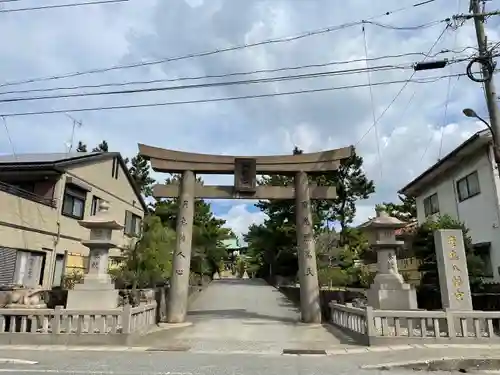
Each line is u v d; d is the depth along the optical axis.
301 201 15.02
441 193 21.28
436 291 13.70
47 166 18.77
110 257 20.02
